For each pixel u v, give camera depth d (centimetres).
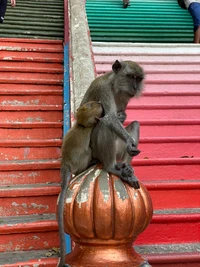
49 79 748
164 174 536
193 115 669
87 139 357
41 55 839
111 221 288
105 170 312
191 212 470
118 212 287
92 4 1180
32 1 1169
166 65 802
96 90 377
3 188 497
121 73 387
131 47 856
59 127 619
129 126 395
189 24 1157
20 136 612
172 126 626
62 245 296
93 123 355
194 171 539
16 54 830
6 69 753
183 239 440
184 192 489
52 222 441
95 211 287
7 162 549
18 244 436
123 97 399
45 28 1015
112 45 852
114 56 820
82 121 356
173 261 395
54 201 491
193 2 1174
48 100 695
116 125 354
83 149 355
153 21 1149
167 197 487
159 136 619
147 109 663
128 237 299
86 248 302
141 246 430
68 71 715
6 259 411
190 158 538
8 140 573
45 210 489
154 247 427
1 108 644
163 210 480
